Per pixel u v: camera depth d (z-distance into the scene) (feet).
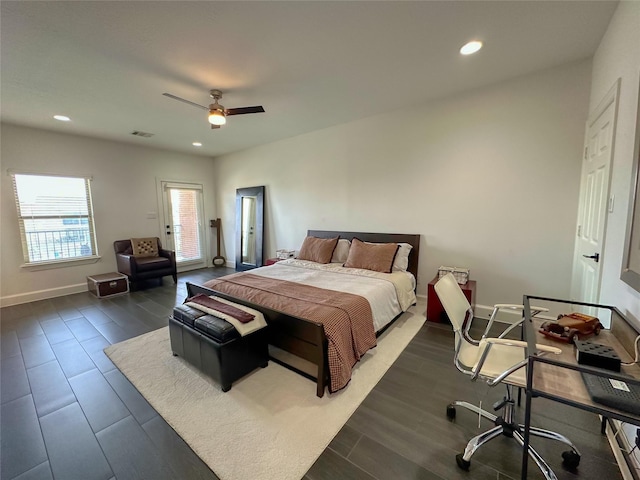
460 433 5.11
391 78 8.95
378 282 9.61
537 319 7.11
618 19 5.80
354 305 7.42
